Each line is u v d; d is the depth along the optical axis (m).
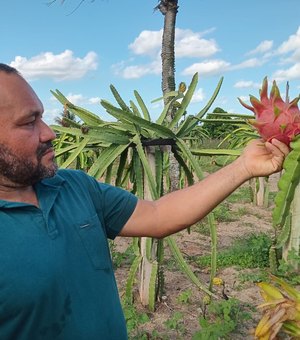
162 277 4.78
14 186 1.66
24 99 1.61
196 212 2.00
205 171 13.84
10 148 1.59
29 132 1.62
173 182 8.02
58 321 1.61
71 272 1.65
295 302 1.48
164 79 6.95
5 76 1.61
